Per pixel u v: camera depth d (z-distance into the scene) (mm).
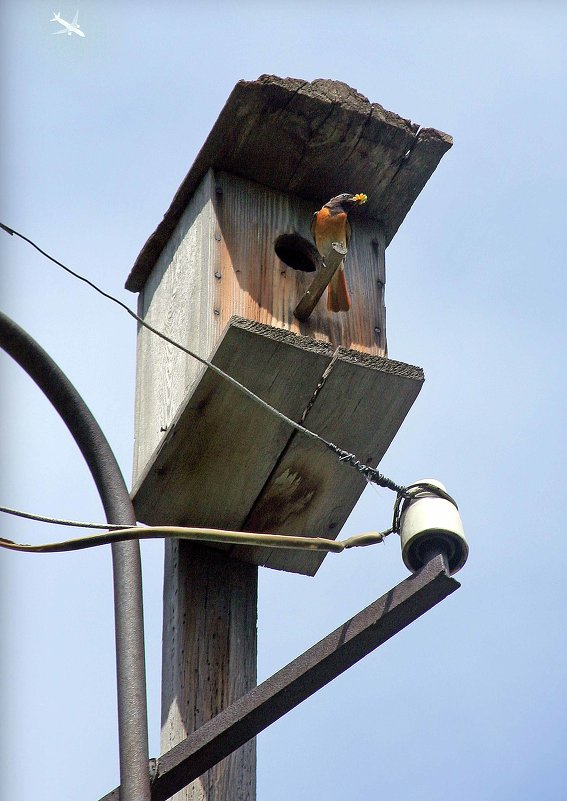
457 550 6840
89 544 6332
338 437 8664
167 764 6617
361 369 8422
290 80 9484
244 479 8648
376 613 6340
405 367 8586
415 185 10125
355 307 9664
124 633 6555
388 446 8820
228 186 9648
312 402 8461
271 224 9680
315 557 9125
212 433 8406
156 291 10219
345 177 9977
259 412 8375
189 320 9312
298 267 10062
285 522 8945
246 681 8352
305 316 9305
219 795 7707
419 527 6797
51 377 6926
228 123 9484
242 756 7891
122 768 6215
